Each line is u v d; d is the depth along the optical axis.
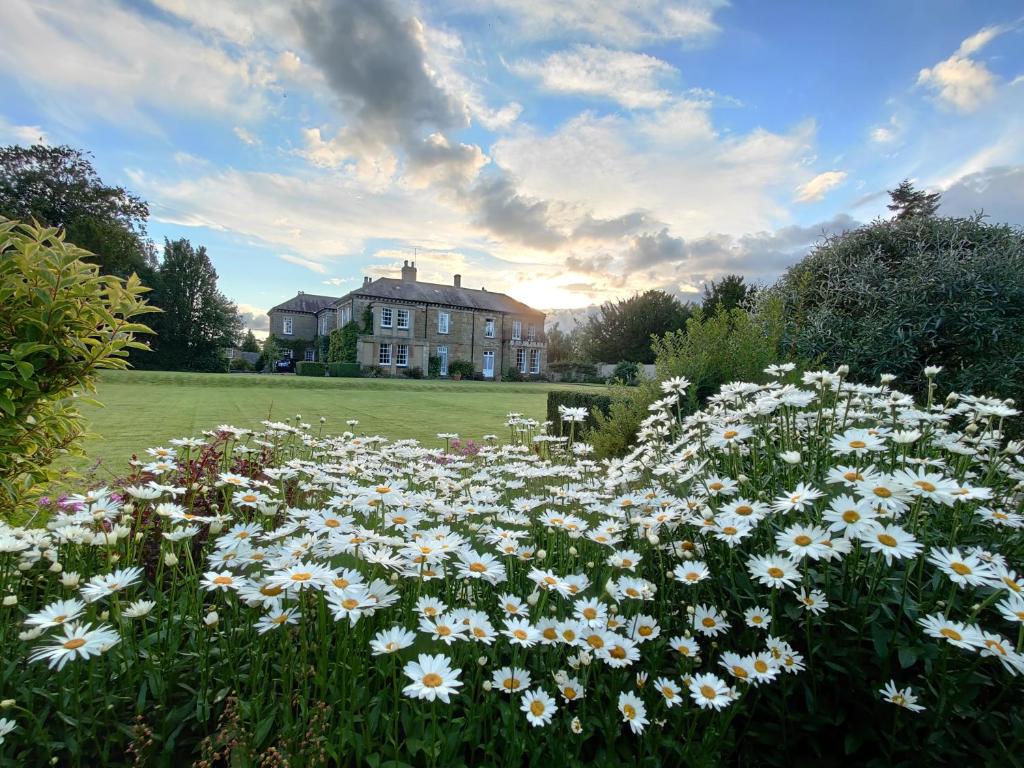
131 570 1.24
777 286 6.44
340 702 1.11
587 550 1.91
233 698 1.07
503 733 1.12
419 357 32.59
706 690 1.11
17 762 0.99
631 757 1.17
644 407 5.39
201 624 1.29
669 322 37.16
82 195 27.70
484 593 1.63
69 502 1.97
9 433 2.04
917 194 30.56
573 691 1.14
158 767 1.04
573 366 38.53
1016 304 4.74
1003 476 1.94
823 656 1.24
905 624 1.26
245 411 11.31
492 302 37.38
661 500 1.86
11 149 26.48
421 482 2.69
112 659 1.21
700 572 1.45
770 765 1.27
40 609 1.39
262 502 1.77
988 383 4.67
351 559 1.49
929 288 4.96
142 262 32.16
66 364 2.20
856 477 1.35
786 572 1.26
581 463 2.92
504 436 8.70
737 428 1.93
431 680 0.99
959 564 1.14
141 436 7.18
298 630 1.32
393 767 1.01
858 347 5.04
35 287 2.00
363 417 11.41
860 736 1.18
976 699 1.22
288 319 42.75
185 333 34.44
